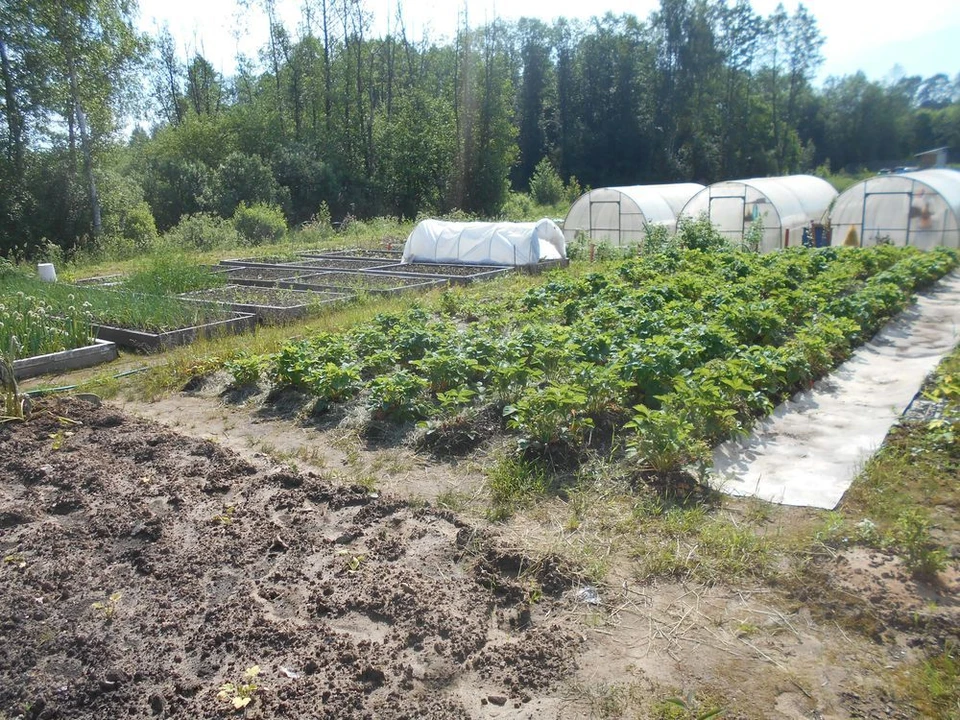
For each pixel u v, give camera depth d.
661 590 4.28
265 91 51.00
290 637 3.85
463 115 45.91
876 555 4.49
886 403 7.52
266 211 31.38
